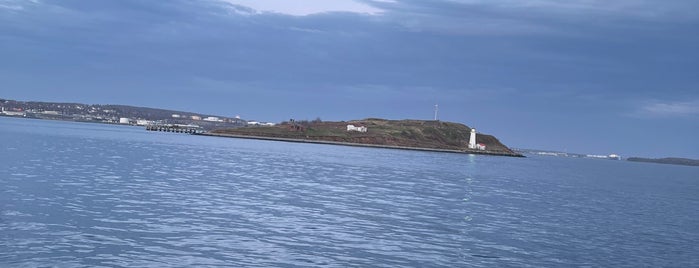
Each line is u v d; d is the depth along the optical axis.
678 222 47.72
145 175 58.94
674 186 117.56
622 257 29.44
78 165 66.19
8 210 31.39
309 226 32.50
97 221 29.98
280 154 137.75
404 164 128.25
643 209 57.84
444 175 95.94
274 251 25.48
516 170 142.88
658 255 30.72
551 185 90.31
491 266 25.50
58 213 31.58
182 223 30.91
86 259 22.28
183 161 87.31
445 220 38.88
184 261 22.84
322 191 53.41
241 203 40.69
